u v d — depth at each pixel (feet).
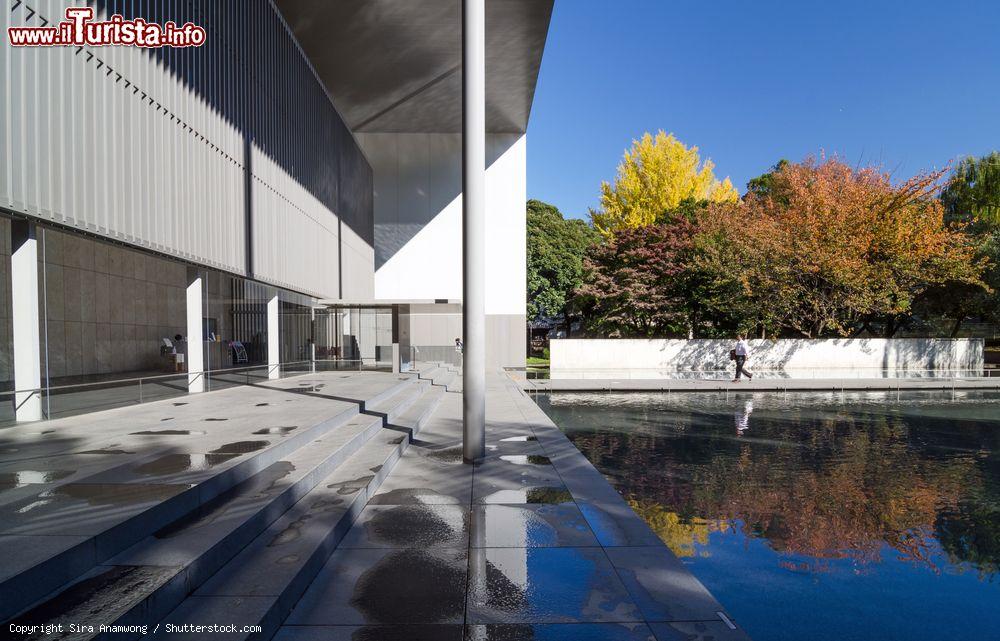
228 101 36.58
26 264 22.45
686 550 15.06
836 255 66.44
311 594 10.80
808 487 21.25
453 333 88.48
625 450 28.19
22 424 22.43
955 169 84.02
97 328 37.55
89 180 24.30
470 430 21.63
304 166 50.90
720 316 83.46
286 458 17.79
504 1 55.83
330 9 54.29
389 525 14.60
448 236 88.69
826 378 61.05
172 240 30.19
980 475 22.95
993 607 11.90
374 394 33.88
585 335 120.67
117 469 14.42
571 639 9.27
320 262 55.62
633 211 135.23
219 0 35.47
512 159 88.02
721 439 31.12
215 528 11.42
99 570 9.30
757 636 10.79
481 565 12.14
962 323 98.17
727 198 135.85
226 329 37.91
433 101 77.05
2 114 20.24
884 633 10.90
